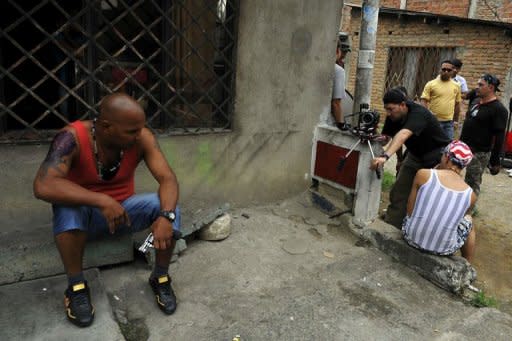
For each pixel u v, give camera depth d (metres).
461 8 11.32
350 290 3.08
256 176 4.18
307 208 4.39
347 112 5.32
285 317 2.71
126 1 3.24
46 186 2.16
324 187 4.39
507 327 2.76
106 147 2.34
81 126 2.34
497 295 3.72
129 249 3.07
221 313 2.70
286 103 4.14
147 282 2.92
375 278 3.26
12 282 2.75
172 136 3.58
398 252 3.52
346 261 3.48
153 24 3.23
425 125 3.80
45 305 2.53
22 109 3.30
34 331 2.31
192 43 3.56
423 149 4.03
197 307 2.73
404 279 3.29
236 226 3.87
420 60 10.23
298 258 3.48
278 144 4.22
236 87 3.81
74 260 2.37
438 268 3.22
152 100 3.39
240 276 3.14
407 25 10.23
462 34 9.20
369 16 4.38
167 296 2.65
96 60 3.14
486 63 8.90
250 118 3.97
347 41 5.27
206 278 3.08
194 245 3.51
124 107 2.12
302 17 3.98
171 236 2.44
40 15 3.21
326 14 4.13
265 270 3.25
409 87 10.56
